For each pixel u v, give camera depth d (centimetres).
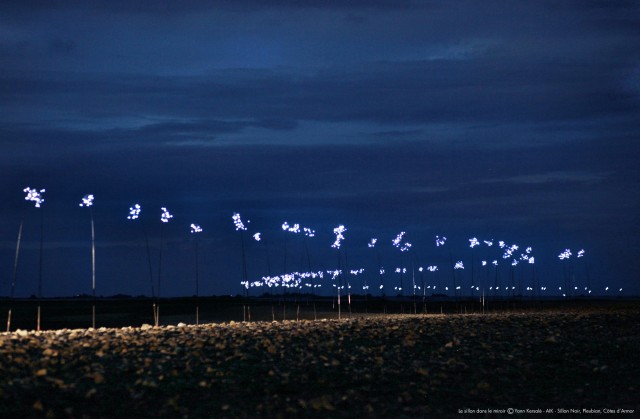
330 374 2569
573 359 2967
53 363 2475
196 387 2339
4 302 9250
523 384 2569
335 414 2131
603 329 3738
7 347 2659
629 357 3045
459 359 2883
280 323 4016
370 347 3091
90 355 2648
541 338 3384
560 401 2348
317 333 3412
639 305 7244
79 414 2012
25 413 1966
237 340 3088
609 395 2433
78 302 9869
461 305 9006
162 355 2736
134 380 2364
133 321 6238
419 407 2225
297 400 2256
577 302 9306
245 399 2255
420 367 2722
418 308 8762
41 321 6234
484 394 2414
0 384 2150
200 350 2848
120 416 2030
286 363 2697
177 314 7344
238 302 9825
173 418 2041
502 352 3031
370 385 2462
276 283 6312
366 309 8600
